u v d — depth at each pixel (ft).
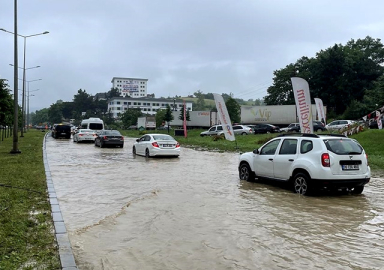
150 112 501.97
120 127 355.77
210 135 153.48
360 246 17.57
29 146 89.15
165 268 14.87
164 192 31.37
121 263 15.43
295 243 17.98
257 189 33.19
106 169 47.50
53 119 476.54
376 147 75.20
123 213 23.94
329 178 28.66
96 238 18.85
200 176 41.52
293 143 32.55
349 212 24.47
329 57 215.72
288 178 32.09
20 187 31.53
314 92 223.51
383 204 27.07
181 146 104.47
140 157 65.62
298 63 250.37
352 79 216.13
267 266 15.05
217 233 19.62
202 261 15.62
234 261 15.60
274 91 252.42
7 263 14.69
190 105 526.57
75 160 58.90
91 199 28.58
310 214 23.86
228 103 272.51
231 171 46.21
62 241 17.87
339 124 132.26
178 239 18.61
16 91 68.74
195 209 25.12
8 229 19.12
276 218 22.81
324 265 15.15
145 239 18.65
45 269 14.37
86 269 14.82
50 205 25.41
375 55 238.68
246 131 144.66
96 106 481.87
